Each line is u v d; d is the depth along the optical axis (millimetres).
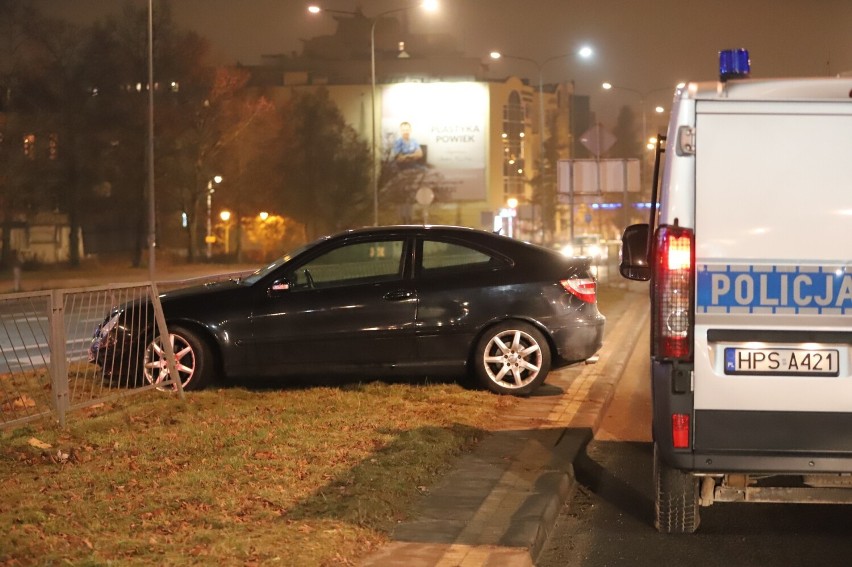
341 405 10062
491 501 6859
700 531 6762
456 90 88812
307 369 10914
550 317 10977
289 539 5848
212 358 10914
